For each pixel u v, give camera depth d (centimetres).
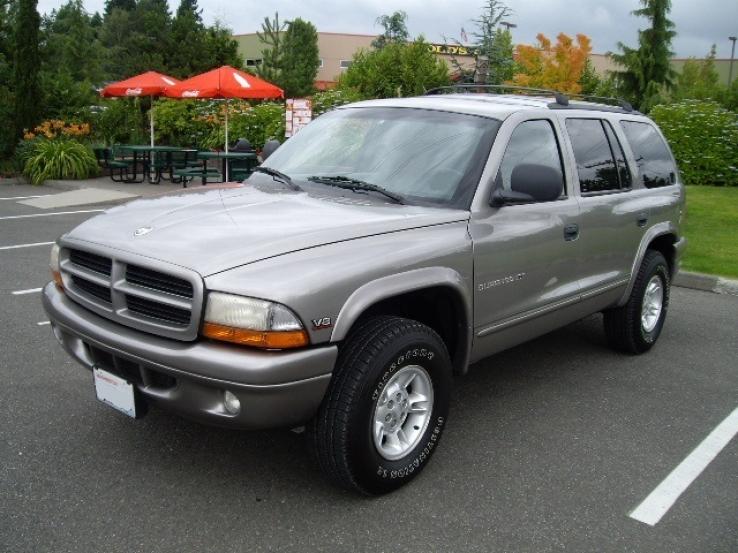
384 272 331
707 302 764
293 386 300
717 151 1511
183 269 304
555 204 450
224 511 333
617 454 409
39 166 1593
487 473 380
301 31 3959
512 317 421
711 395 504
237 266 305
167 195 418
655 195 569
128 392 331
